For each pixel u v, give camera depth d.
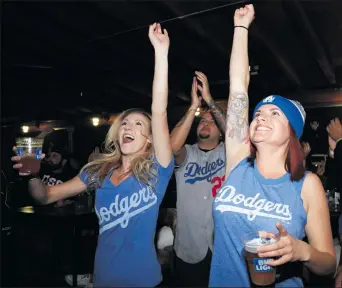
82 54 6.04
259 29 5.21
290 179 1.51
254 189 1.54
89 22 4.71
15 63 5.77
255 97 8.84
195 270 2.64
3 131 3.46
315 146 8.85
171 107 10.19
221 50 6.24
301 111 1.60
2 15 4.12
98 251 1.78
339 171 2.85
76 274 3.72
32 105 6.55
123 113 1.98
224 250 1.53
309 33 5.27
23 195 3.57
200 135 2.80
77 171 5.49
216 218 1.57
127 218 1.77
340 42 5.86
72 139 9.67
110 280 1.71
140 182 1.80
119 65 6.90
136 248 1.73
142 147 1.88
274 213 1.48
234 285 1.48
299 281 1.51
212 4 4.32
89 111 10.03
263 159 1.58
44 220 3.97
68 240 3.96
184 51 6.28
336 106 8.86
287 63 7.03
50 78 6.56
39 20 4.53
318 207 1.47
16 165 2.04
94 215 3.97
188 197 2.71
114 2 4.11
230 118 1.74
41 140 2.12
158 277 1.75
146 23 4.84
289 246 1.26
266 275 1.32
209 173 2.71
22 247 3.92
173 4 4.25
